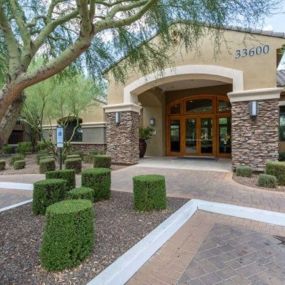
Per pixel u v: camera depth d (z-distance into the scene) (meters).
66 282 3.00
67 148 15.42
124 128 13.64
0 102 3.39
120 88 13.78
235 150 10.94
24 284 2.96
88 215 3.56
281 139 15.45
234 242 4.41
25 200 7.21
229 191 7.61
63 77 7.69
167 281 3.32
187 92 17.77
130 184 8.84
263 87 10.41
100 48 6.38
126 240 4.08
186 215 5.50
